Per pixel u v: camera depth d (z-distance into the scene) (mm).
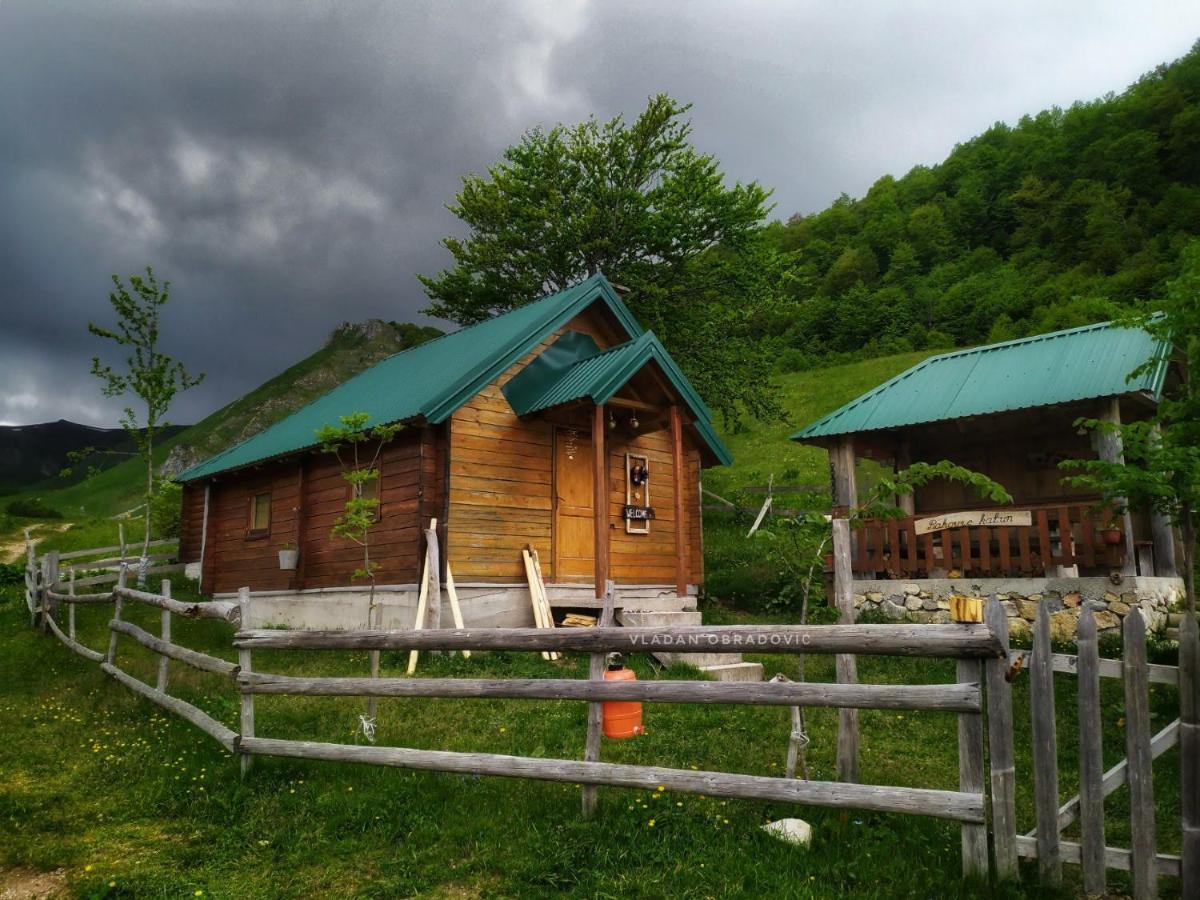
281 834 5887
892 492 7902
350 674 11391
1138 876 4562
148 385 20266
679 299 26875
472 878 5172
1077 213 73125
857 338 70688
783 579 17828
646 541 16609
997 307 66375
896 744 8023
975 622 4941
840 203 102250
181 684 10477
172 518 29312
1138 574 14406
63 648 13414
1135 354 13742
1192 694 4602
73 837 5984
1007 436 16547
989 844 5012
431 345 19875
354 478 13031
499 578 13953
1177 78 81062
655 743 7922
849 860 5133
